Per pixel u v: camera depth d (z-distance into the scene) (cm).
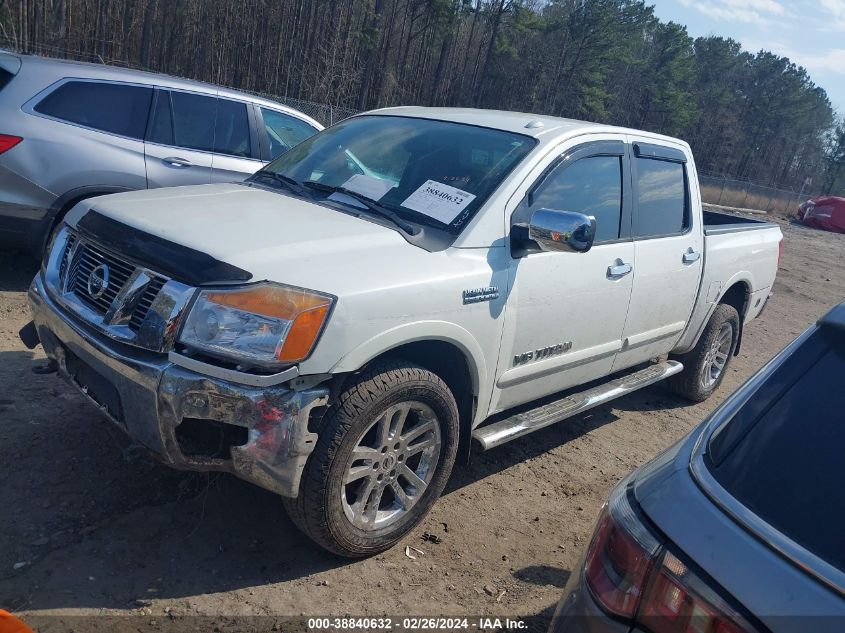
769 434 174
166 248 287
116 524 317
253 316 265
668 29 6744
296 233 310
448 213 347
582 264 390
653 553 161
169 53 4188
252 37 4525
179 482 354
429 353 339
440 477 338
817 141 8662
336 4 4825
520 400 391
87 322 295
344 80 4612
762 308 648
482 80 5909
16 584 274
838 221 3009
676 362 544
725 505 161
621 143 439
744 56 8438
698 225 511
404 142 404
